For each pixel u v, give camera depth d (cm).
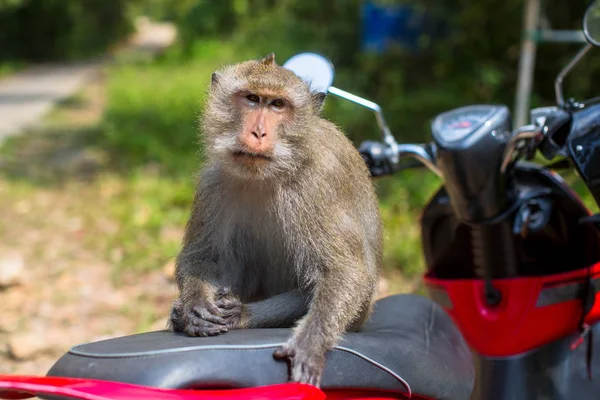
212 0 2788
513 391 291
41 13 3056
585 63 961
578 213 294
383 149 325
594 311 296
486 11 1084
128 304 566
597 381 293
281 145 284
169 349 206
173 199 833
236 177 288
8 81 2350
